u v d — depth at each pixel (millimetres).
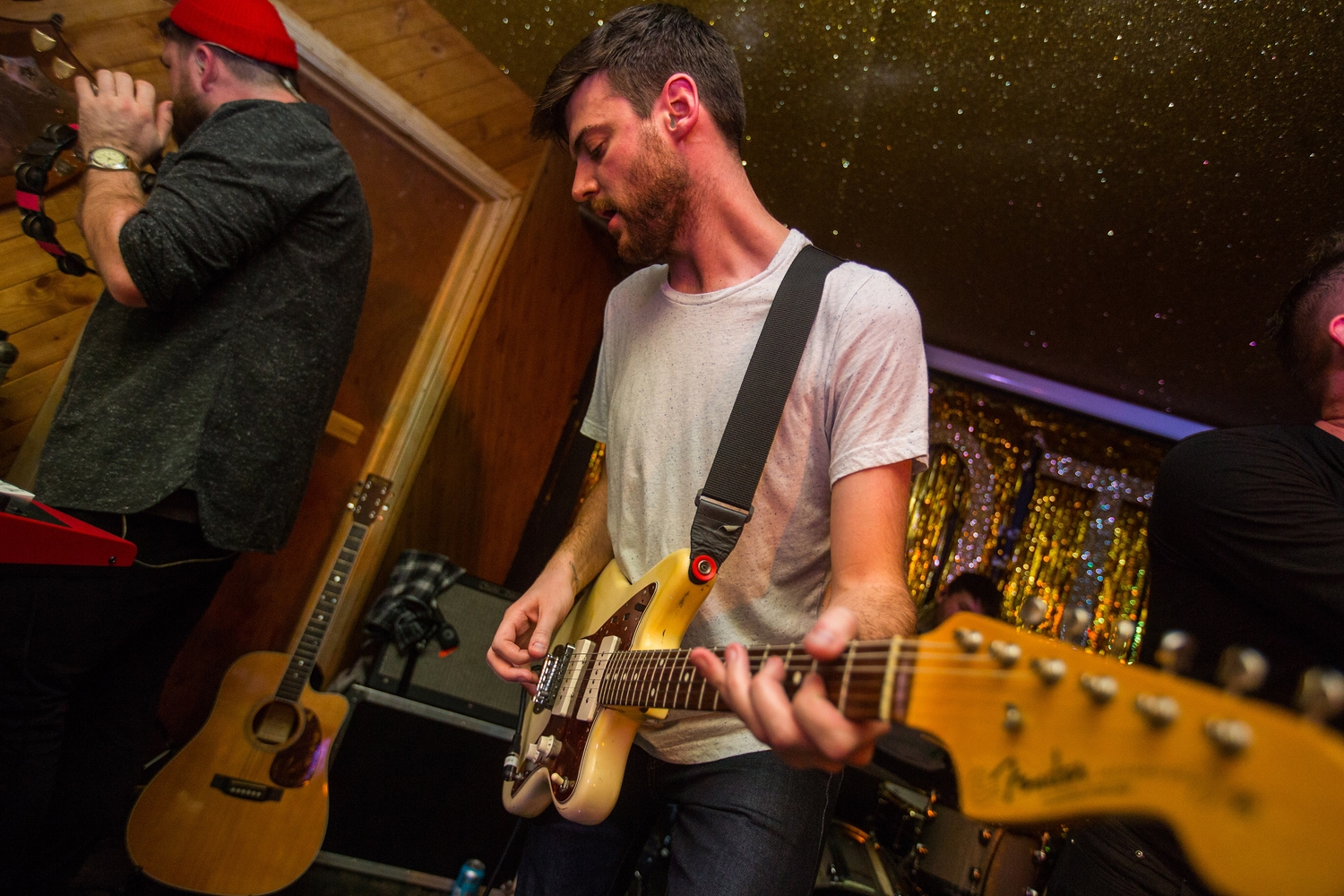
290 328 1476
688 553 1017
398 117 2455
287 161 1427
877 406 973
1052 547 3672
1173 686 445
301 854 2033
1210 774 410
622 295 1350
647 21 1146
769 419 1021
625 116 1119
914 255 3182
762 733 625
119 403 1353
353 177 1563
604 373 1376
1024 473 3744
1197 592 1079
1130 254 2748
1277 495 989
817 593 1087
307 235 1489
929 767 2338
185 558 1400
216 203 1335
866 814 2529
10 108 1764
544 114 1215
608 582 1186
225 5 1520
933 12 2264
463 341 2777
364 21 2334
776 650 709
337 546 2545
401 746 2285
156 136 1483
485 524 3232
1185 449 1105
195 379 1385
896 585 863
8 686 1219
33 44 1788
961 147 2623
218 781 1989
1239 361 3039
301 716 2125
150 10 1962
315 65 2252
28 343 1859
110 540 1042
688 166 1121
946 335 3635
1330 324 1149
